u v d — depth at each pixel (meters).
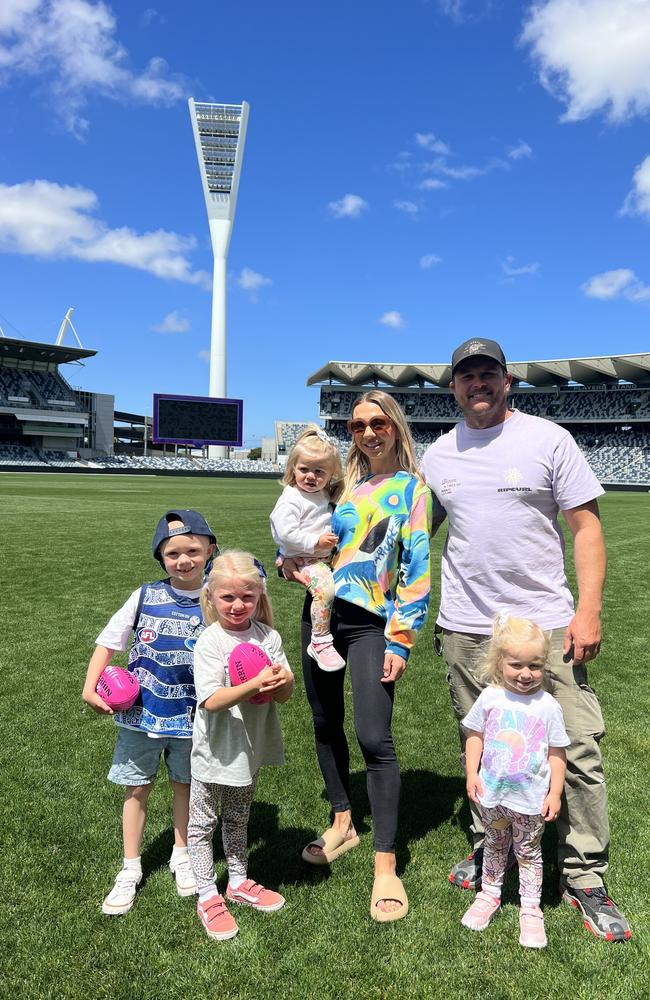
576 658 2.42
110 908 2.32
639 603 7.79
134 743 2.47
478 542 2.62
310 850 2.67
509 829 2.38
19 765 3.45
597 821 2.38
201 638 2.41
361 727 2.52
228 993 1.96
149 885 2.50
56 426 73.31
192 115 79.69
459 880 2.56
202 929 2.26
